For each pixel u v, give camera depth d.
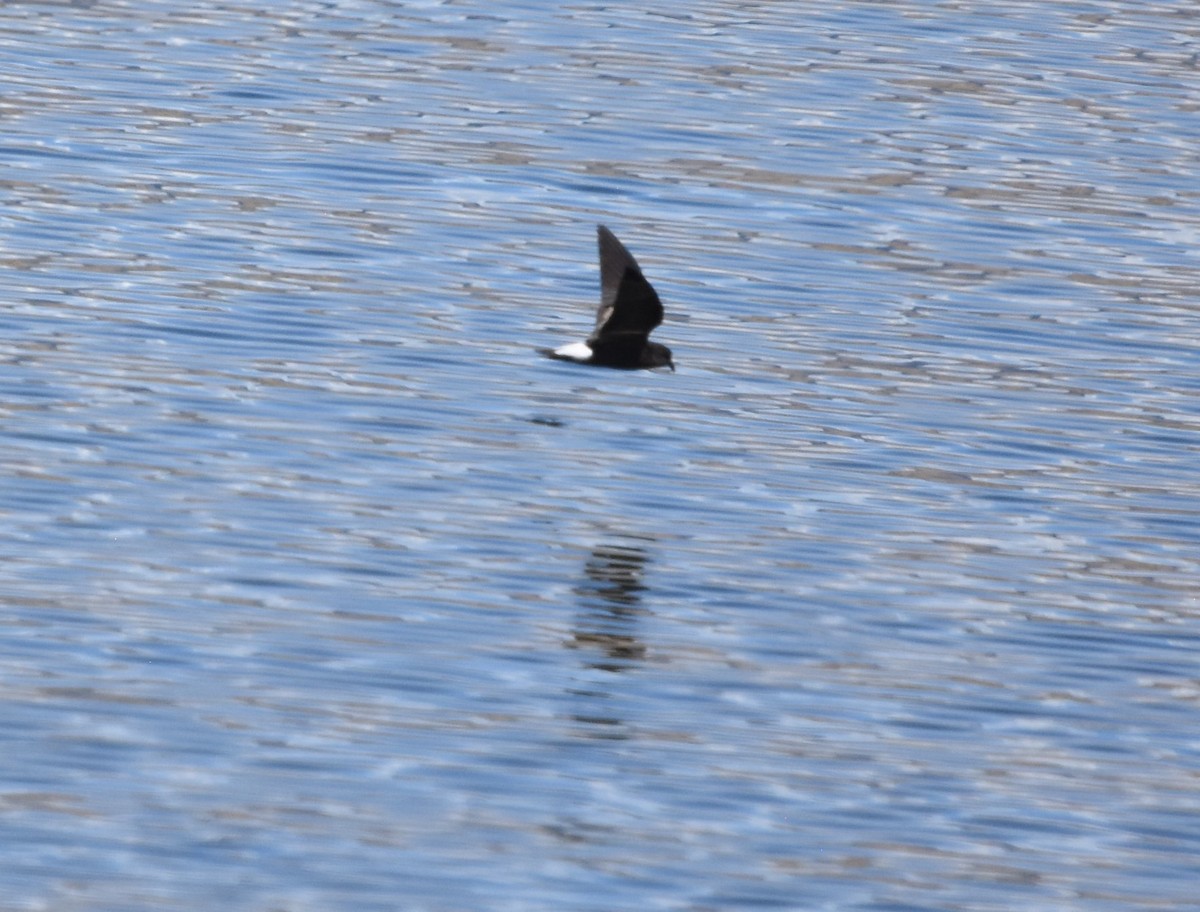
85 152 30.56
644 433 23.39
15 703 17.31
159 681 17.86
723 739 17.69
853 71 36.66
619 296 17.73
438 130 32.53
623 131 32.94
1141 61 38.41
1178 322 27.41
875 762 17.52
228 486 21.47
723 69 36.34
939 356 25.95
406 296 26.50
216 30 37.12
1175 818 17.00
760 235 29.34
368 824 16.16
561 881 15.63
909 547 21.30
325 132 32.12
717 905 15.48
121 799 16.22
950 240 29.66
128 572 19.62
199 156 30.78
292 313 25.72
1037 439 23.88
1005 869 16.17
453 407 23.62
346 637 18.83
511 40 37.34
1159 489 22.91
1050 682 18.97
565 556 20.59
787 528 21.50
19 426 22.31
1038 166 32.66
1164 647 19.67
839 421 24.02
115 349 24.36
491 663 18.58
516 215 29.41
